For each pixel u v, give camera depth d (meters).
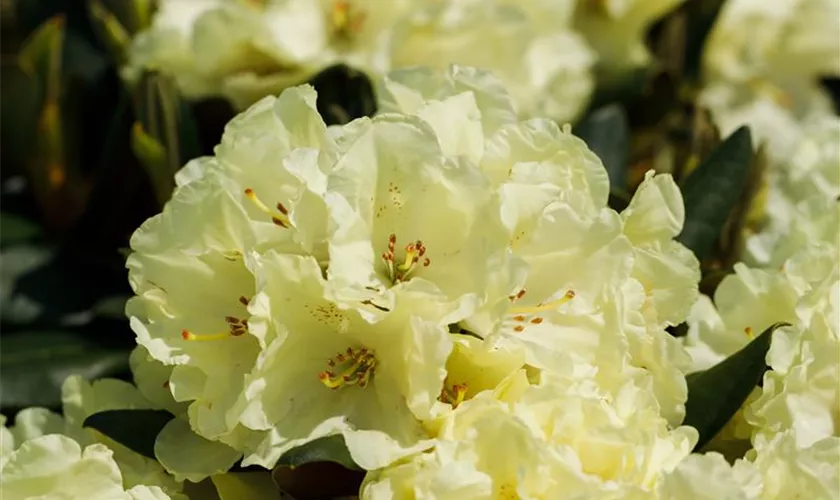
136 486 0.77
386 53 0.92
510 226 0.75
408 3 0.93
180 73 0.93
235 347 0.77
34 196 0.97
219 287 0.78
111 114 0.96
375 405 0.76
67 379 0.82
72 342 0.88
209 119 0.92
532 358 0.76
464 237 0.76
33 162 0.95
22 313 0.90
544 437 0.76
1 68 1.03
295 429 0.76
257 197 0.78
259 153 0.78
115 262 0.93
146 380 0.80
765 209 0.90
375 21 0.93
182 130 0.89
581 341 0.77
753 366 0.79
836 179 0.90
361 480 0.78
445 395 0.77
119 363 0.86
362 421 0.76
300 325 0.76
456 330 0.77
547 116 0.95
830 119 0.92
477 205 0.75
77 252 0.93
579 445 0.76
